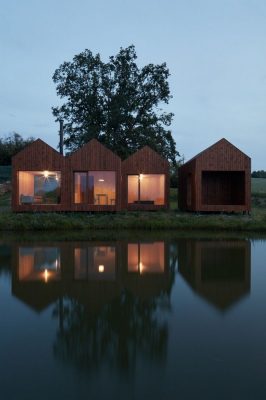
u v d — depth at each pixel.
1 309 6.09
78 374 3.97
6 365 4.18
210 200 24.70
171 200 32.03
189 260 10.21
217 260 10.22
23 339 4.88
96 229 17.52
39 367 4.13
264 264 9.73
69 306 6.25
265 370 4.07
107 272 8.75
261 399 3.52
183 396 3.57
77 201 22.33
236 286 7.61
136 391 3.65
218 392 3.64
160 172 22.88
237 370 4.07
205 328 5.29
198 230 17.44
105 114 33.56
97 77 33.75
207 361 4.27
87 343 4.74
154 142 32.28
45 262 9.82
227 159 21.69
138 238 14.55
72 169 21.47
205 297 6.82
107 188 22.95
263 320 5.63
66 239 14.14
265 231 17.23
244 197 22.02
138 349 4.57
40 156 21.42
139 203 23.08
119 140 32.94
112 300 6.60
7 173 33.88
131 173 22.78
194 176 21.91
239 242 13.60
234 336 5.00
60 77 34.16
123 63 33.97
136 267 9.30
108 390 3.67
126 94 33.56
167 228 17.73
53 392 3.64
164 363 4.21
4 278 8.12
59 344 4.72
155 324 5.43
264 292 7.18
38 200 22.19
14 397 3.56
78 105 33.97
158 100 34.50
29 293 7.00
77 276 8.34
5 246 12.41
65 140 34.28
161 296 6.88
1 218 18.17
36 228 17.20
